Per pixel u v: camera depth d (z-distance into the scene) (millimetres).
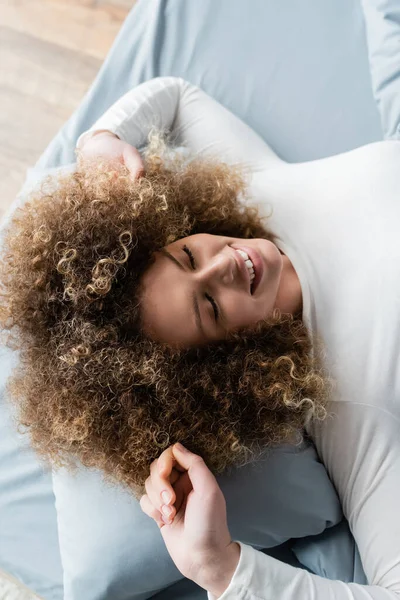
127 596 957
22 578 1058
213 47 1252
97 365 786
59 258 799
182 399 820
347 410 865
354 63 1180
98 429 811
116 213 841
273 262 852
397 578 792
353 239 915
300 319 921
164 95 1132
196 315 797
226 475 887
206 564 731
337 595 768
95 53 1631
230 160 1080
